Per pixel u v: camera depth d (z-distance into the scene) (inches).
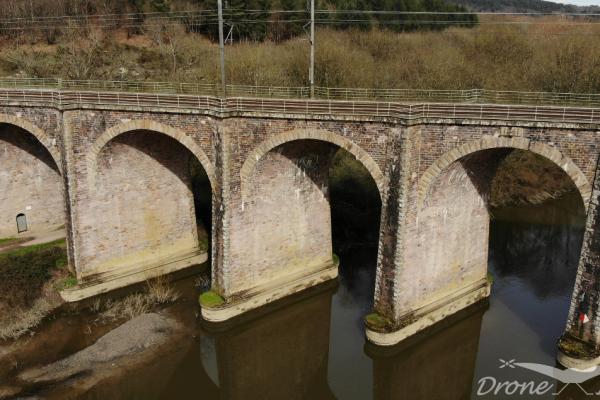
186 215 1339.8
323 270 1242.6
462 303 1087.6
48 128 1116.5
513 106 813.2
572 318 862.5
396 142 873.5
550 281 1280.8
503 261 1417.3
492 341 1029.2
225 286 1068.5
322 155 1147.3
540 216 1786.4
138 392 906.1
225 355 1071.0
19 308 1106.1
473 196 1035.3
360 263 1405.0
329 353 1047.6
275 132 974.4
